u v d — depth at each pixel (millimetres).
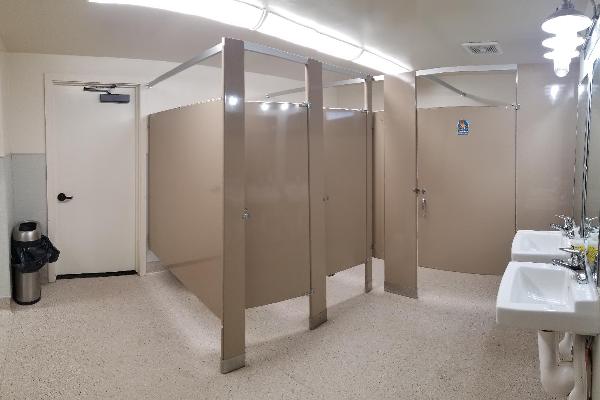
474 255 4344
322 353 2801
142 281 4434
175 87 4719
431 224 4496
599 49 2320
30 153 4191
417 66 4754
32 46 3939
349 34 3621
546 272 2010
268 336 3078
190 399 2268
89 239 4602
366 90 3965
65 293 4023
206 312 3578
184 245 3445
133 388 2379
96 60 4363
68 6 3107
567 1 2137
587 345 1752
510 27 3410
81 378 2484
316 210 3207
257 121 2867
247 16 3078
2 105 3523
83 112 4492
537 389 2334
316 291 3230
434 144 4410
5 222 3514
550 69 3799
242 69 2596
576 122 3631
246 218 2719
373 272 4746
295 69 5301
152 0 2717
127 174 4691
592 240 2410
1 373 2531
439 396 2281
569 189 3826
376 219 4883
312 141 3154
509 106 4074
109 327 3242
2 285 3508
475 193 4281
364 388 2369
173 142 3656
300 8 3033
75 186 4508
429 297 3883
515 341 2945
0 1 2975
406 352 2795
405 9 3045
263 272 2949
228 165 2561
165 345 2941
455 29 3479
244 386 2402
